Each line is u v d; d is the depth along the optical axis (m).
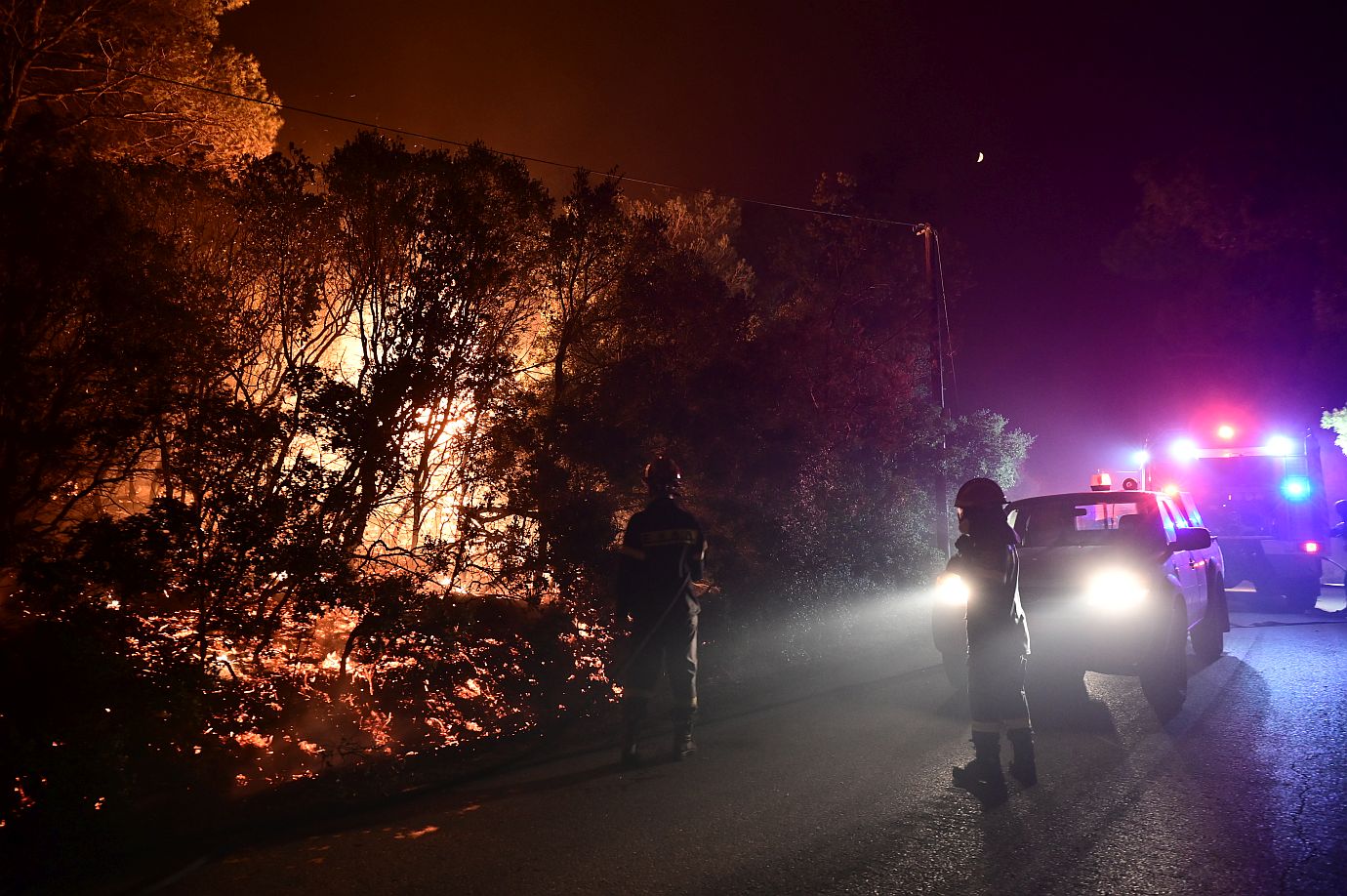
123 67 14.07
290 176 8.12
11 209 6.62
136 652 6.31
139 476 8.11
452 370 8.13
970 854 4.81
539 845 5.08
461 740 7.35
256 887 4.59
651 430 10.19
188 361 7.28
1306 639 12.25
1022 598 8.95
